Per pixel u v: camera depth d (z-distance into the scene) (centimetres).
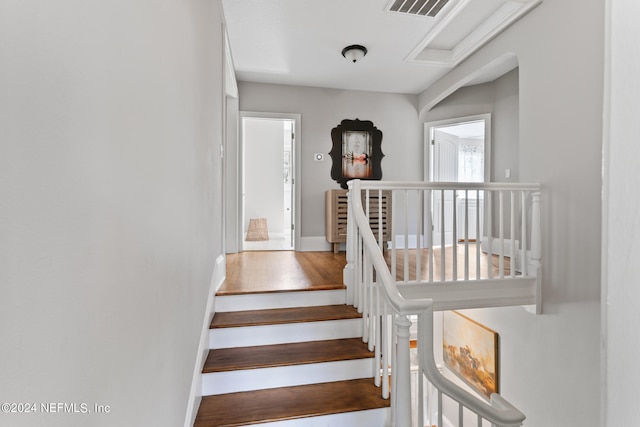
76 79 51
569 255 231
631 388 33
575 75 225
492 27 293
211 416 157
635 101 32
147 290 86
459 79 374
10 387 38
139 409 80
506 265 330
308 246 443
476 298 248
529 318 271
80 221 52
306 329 213
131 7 74
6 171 37
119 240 68
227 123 409
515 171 386
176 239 118
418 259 238
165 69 102
